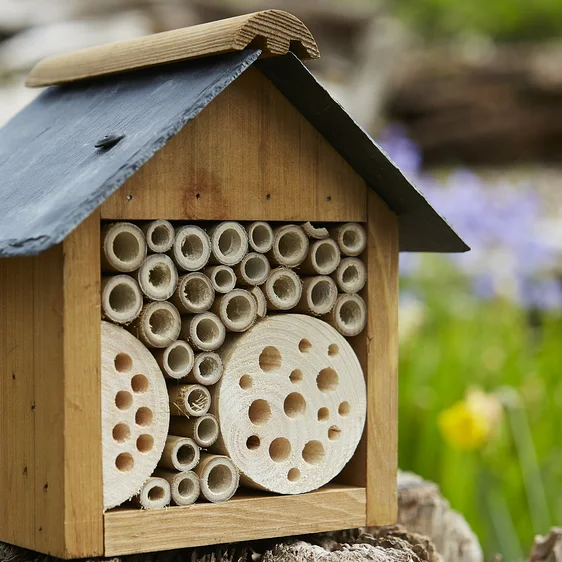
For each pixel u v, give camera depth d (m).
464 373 1.74
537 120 3.63
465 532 1.28
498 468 1.60
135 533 1.03
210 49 1.04
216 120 1.05
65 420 1.02
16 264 1.05
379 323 1.11
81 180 1.01
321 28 3.32
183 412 1.05
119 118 1.06
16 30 2.77
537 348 2.07
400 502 1.26
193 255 1.05
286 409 1.09
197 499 1.06
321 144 1.08
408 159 2.32
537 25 4.48
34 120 1.14
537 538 1.23
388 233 1.11
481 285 2.13
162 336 1.04
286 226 1.08
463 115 3.65
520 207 2.20
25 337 1.04
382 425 1.11
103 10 2.82
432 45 4.30
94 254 1.02
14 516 1.05
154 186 1.04
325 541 1.12
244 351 1.07
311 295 1.09
